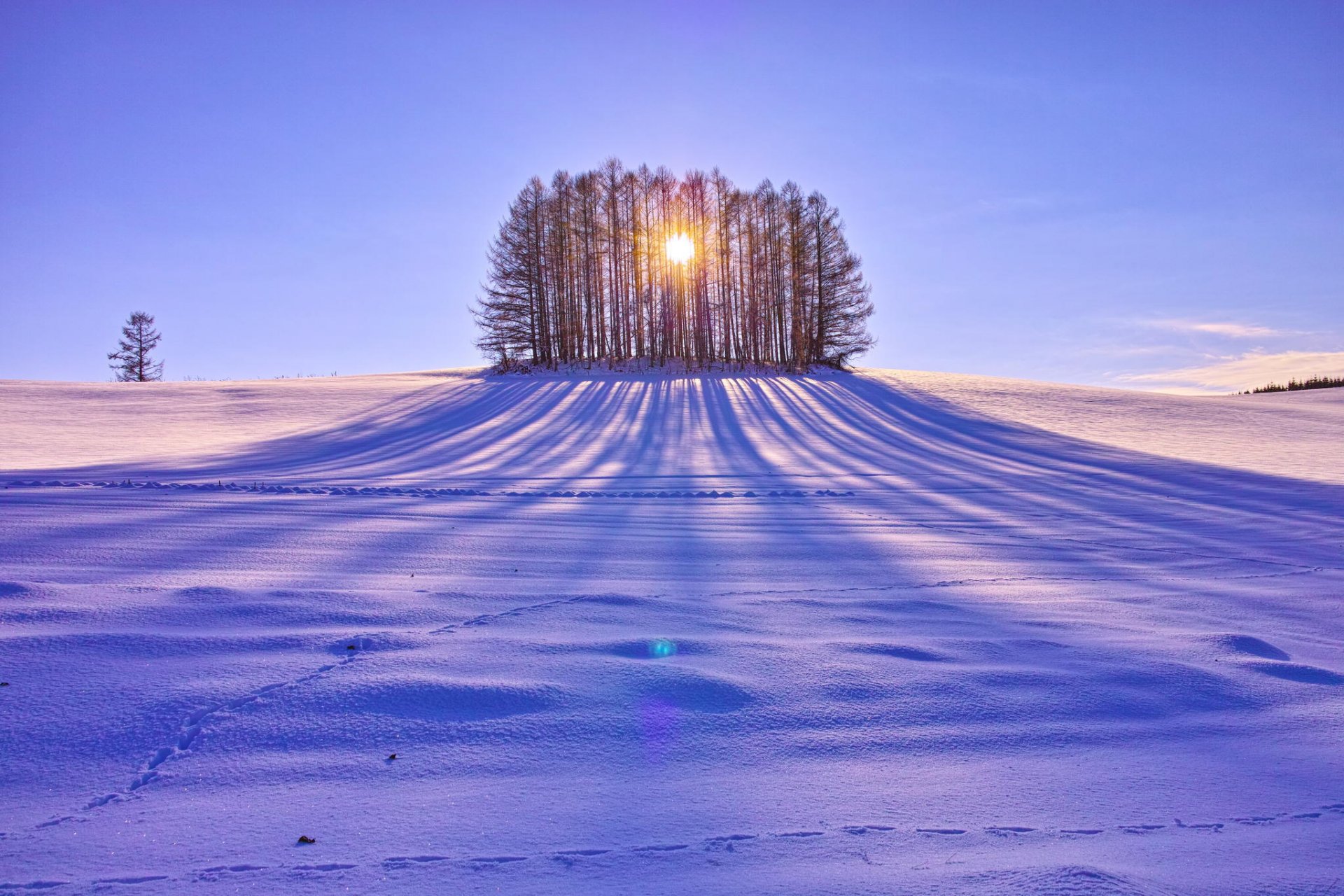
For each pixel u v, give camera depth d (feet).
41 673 11.22
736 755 9.26
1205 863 7.14
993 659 13.08
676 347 146.61
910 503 39.45
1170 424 91.20
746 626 15.03
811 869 6.95
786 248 143.13
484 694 10.77
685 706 10.63
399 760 8.99
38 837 7.35
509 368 137.18
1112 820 7.93
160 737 9.45
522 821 7.73
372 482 45.16
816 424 83.61
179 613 14.42
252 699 10.52
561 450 65.21
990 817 7.96
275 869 6.88
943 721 10.36
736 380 119.96
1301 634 15.48
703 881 6.75
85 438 66.74
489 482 46.75
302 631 13.61
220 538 23.54
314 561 20.58
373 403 96.17
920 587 19.58
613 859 7.07
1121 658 13.24
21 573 17.54
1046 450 69.10
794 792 8.41
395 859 7.04
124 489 35.73
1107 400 110.11
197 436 71.41
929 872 6.93
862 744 9.62
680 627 14.73
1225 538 29.40
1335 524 33.27
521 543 25.17
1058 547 26.71
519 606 16.05
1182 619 16.52
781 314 142.82
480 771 8.76
